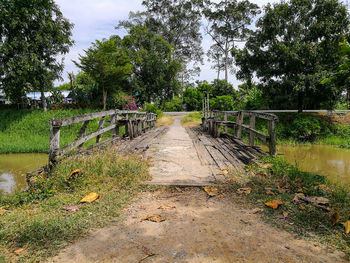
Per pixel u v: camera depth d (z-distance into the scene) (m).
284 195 3.64
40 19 19.47
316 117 19.92
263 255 2.27
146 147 7.95
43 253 2.32
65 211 3.21
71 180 4.09
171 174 4.94
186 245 2.46
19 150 11.48
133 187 4.06
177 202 3.57
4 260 2.20
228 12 37.03
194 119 24.42
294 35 19.77
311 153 12.23
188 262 2.18
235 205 3.43
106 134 14.98
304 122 17.39
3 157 10.26
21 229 2.70
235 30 38.88
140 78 34.03
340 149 13.82
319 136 17.80
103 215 3.12
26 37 19.84
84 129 6.04
